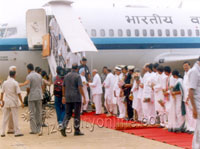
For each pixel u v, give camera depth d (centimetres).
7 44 2802
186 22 3222
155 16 3139
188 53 3192
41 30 2770
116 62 2967
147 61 3047
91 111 2523
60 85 1828
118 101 2166
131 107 2084
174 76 1647
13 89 1588
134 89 1995
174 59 3091
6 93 1593
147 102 1855
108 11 3025
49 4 2406
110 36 2925
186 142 1435
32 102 1681
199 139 1144
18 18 2898
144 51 3027
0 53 2814
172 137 1548
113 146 1391
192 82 1157
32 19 2756
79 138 1566
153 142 1454
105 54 2914
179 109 1645
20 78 2894
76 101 1605
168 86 1689
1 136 1612
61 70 1848
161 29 3100
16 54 2805
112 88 2316
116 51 2941
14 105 1592
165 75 1723
